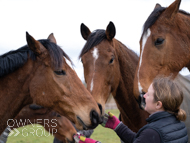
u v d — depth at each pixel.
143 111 3.84
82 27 4.30
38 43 2.73
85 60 3.78
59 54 2.75
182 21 3.25
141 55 3.27
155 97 2.01
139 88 3.12
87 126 2.74
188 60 3.27
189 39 3.24
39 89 2.76
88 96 2.83
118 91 4.01
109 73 3.73
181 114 1.99
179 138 1.94
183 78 3.87
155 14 3.32
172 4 3.20
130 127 4.09
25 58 2.77
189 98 3.57
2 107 2.77
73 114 2.77
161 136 1.88
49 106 2.81
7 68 2.72
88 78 3.67
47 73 2.74
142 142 1.91
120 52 3.99
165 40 3.17
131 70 4.02
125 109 4.01
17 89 2.80
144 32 3.29
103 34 3.92
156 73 3.17
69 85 2.77
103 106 3.58
